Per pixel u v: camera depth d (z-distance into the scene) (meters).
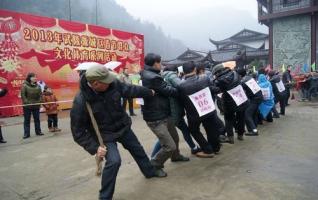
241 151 5.76
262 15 24.12
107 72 3.40
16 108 11.46
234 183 4.21
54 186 4.44
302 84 14.34
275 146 6.09
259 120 8.32
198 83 5.00
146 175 4.43
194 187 4.12
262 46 39.34
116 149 3.66
